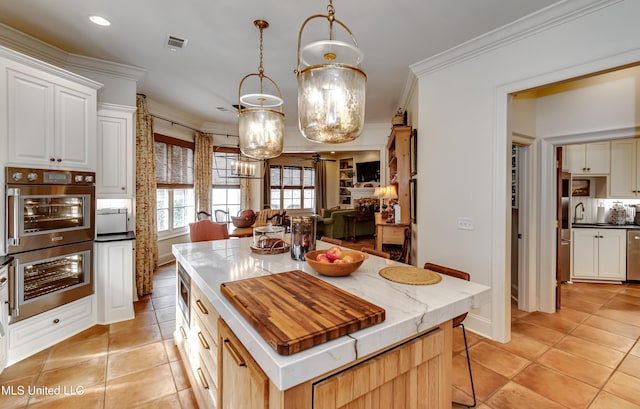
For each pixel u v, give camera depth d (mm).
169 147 5566
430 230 3264
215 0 2238
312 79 1543
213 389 1656
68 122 2717
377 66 3389
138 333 2896
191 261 2092
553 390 2096
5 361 2281
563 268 4504
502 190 2658
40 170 2504
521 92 2602
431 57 3115
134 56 3184
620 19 2035
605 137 3088
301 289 1420
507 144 2652
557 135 3346
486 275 2781
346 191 10719
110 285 3096
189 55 3164
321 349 960
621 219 4723
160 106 5098
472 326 2945
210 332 1717
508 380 2205
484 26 2545
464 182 2938
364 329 1094
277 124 2393
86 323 2939
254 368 1107
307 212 10805
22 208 2391
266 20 2496
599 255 4508
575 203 4957
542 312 3439
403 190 4117
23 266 2402
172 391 2086
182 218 6074
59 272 2787
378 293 1478
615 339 2799
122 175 3381
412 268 1920
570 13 2209
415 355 1267
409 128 4039
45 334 2580
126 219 3451
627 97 2949
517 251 3727
